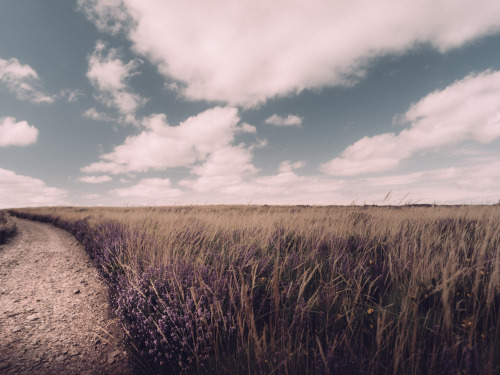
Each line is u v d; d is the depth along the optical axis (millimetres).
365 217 6270
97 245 6695
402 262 3256
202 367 2111
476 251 3121
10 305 3959
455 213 6090
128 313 2934
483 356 1643
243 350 2078
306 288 3053
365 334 2207
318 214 6797
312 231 5113
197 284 2932
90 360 2596
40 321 3453
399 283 2873
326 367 1595
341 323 2318
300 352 1940
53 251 8109
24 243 9633
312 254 3900
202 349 2219
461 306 2377
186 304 2512
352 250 4559
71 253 7801
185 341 2219
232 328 2277
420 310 2361
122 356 2662
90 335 3102
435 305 2373
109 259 4883
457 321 2145
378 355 1856
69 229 13125
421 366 1782
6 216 16141
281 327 2125
